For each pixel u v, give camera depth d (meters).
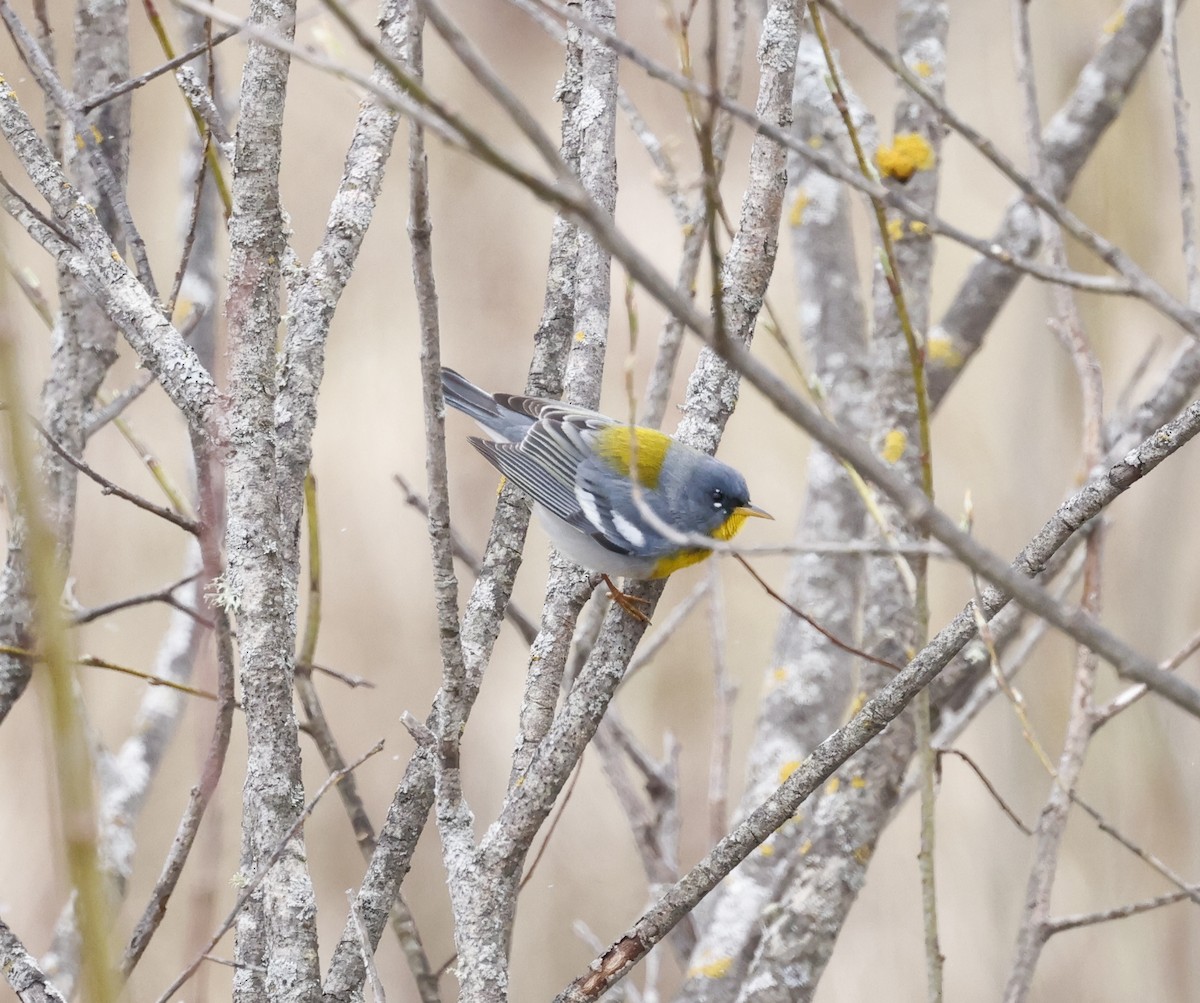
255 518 5.41
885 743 8.08
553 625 6.42
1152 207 14.10
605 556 8.83
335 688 16.66
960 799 13.96
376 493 18.41
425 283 4.77
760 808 5.39
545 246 20.69
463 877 5.44
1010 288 10.77
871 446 9.56
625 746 9.20
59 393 7.46
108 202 8.00
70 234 6.08
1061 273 5.52
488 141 3.34
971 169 18.61
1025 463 14.84
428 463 4.97
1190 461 12.90
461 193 20.98
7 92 6.28
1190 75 14.20
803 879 7.90
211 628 6.69
